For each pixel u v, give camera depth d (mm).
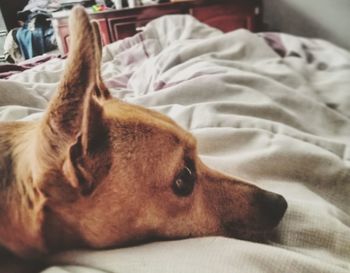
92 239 214
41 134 188
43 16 1319
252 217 246
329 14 906
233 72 430
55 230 214
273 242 241
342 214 271
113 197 204
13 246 220
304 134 340
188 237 229
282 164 298
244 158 301
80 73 175
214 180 250
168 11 958
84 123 182
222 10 981
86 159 191
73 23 176
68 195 199
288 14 1033
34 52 1319
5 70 607
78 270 198
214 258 190
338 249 234
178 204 225
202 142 327
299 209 251
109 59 622
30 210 208
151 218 216
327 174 295
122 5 961
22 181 208
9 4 1429
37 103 425
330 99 440
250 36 543
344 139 370
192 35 600
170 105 390
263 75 459
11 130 241
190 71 447
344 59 509
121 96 479
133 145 209
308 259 200
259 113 373
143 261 192
